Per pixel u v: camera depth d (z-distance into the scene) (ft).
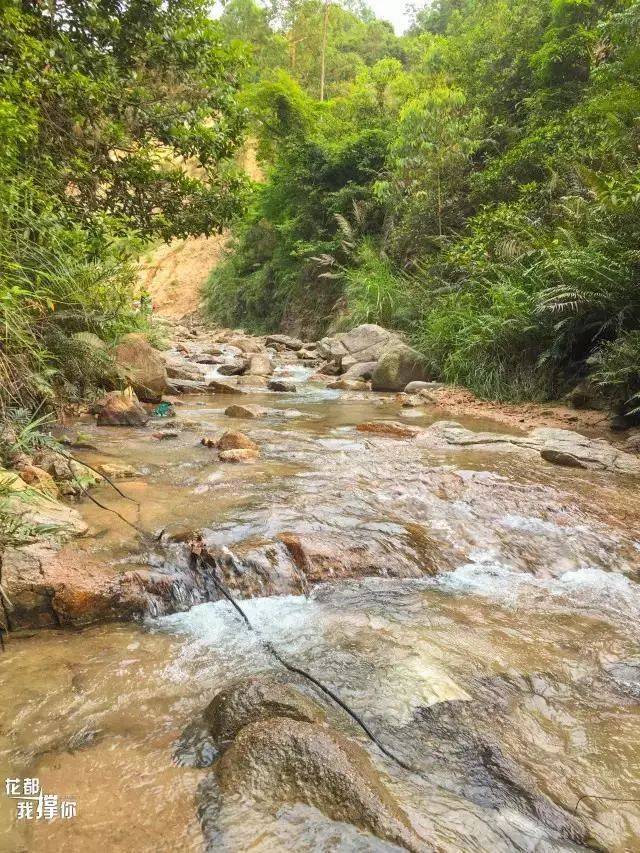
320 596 8.86
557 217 31.60
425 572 9.80
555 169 35.91
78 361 18.88
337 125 65.10
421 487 13.61
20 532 8.37
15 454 12.44
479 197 42.98
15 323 13.79
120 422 19.20
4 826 4.50
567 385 26.73
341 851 4.28
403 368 33.06
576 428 22.07
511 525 11.80
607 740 5.92
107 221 20.80
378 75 66.54
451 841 4.49
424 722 6.00
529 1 52.01
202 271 105.40
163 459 14.99
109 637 7.45
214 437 17.95
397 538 10.45
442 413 25.63
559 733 6.00
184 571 8.80
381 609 8.49
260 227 77.97
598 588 9.61
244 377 34.73
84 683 6.41
